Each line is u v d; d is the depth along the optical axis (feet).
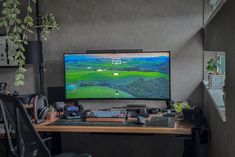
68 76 12.39
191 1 12.35
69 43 13.02
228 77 6.07
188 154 10.66
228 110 6.19
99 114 11.00
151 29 12.61
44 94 13.19
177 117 11.11
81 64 12.27
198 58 12.47
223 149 7.09
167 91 11.88
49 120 10.98
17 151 8.40
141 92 12.06
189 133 9.57
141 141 12.95
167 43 12.58
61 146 13.26
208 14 12.28
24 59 11.10
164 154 12.84
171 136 12.72
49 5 12.97
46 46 13.14
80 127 9.98
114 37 12.81
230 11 5.72
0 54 13.10
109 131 9.83
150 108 12.19
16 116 8.02
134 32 12.70
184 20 12.44
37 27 12.84
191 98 12.62
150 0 12.55
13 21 10.47
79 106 12.01
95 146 13.23
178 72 12.61
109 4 12.75
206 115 11.51
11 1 10.35
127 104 12.78
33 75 13.32
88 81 12.30
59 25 13.01
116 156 13.15
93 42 12.92
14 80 13.41
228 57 6.04
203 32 12.33
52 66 13.17
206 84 11.64
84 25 12.91
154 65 11.87
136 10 12.64
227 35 6.10
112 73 12.16
